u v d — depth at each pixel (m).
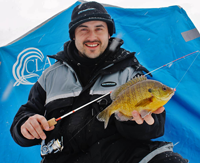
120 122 1.55
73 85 1.87
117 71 1.84
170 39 3.06
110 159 1.57
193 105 2.63
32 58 3.16
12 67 3.05
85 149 1.75
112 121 1.70
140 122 1.31
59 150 1.72
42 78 2.08
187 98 2.67
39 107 2.01
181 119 2.62
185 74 2.82
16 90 3.00
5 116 2.86
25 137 1.71
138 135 1.55
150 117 1.34
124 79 1.79
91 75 1.93
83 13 1.86
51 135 1.78
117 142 1.65
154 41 3.12
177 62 2.90
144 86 1.30
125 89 1.38
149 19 3.26
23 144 1.77
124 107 1.37
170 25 3.12
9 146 2.73
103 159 1.58
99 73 1.80
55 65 2.10
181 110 2.69
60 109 1.82
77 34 1.94
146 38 3.17
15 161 2.66
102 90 1.76
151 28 3.21
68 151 1.74
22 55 3.12
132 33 3.25
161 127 1.60
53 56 2.12
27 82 3.08
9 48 3.09
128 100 1.35
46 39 3.27
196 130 2.52
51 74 2.04
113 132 1.70
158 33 3.15
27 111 1.93
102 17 1.85
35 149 2.74
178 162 1.46
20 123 1.72
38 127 1.53
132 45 3.19
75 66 2.00
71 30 2.02
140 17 3.31
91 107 1.75
